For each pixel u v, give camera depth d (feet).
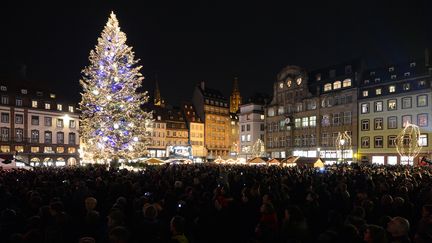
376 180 64.34
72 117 312.71
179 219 24.61
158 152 426.51
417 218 34.32
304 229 25.98
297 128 299.79
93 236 27.04
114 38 147.02
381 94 242.99
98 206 41.42
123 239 19.84
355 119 255.29
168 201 40.88
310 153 287.07
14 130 280.92
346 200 40.73
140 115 157.48
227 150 498.69
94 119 146.10
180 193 45.42
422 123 219.41
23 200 40.91
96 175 77.82
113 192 44.29
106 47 146.10
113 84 146.10
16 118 282.77
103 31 146.72
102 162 175.52
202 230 33.01
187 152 244.63
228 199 37.96
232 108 593.42
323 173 92.79
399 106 231.91
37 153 285.23
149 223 26.02
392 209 33.99
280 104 318.04
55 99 305.94
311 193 37.35
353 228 21.68
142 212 28.71
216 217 33.40
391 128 234.99
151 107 439.63
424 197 40.60
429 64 226.99
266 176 73.51
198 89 487.20
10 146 274.77
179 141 448.65
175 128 446.60
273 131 324.19
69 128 310.04
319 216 33.53
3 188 46.98
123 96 147.64
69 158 305.94
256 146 343.05
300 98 299.17
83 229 26.91
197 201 36.68
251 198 39.11
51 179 71.00
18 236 20.92
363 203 33.32
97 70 145.79
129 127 149.89
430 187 46.03
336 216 28.22
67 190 47.09
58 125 304.09
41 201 36.91
